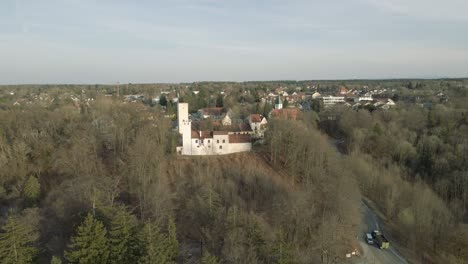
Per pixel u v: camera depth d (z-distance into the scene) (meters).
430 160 127.75
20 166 107.00
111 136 118.25
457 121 160.62
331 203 83.94
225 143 130.25
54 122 129.75
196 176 104.88
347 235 82.50
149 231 58.12
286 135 123.00
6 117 133.12
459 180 108.94
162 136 123.38
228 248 62.22
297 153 118.50
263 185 105.25
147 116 136.00
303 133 123.19
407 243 89.12
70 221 72.56
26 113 141.00
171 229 64.12
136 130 123.44
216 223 73.00
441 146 132.25
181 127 136.75
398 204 103.75
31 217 69.69
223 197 93.12
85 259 56.91
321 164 109.56
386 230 95.50
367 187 116.12
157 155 104.81
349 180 98.12
